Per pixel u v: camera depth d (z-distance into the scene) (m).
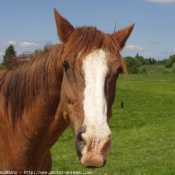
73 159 14.36
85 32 3.92
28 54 4.91
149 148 16.83
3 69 5.09
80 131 3.40
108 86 3.70
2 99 4.64
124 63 3.97
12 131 4.47
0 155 4.44
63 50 4.19
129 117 30.97
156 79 77.56
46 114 4.36
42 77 4.34
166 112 34.47
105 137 3.26
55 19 4.25
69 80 3.80
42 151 4.52
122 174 11.40
